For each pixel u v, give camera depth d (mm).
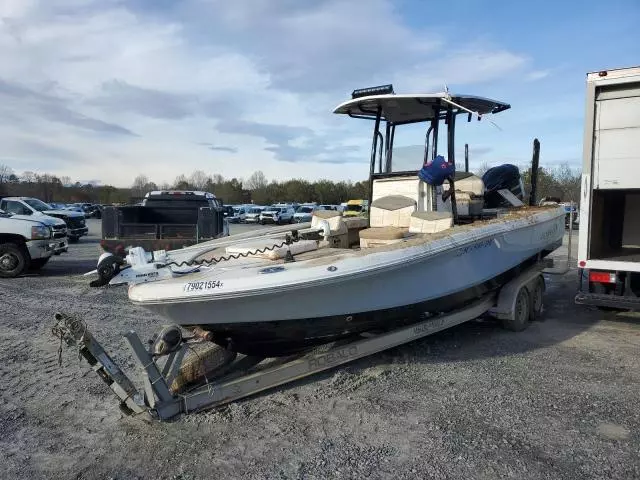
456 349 5758
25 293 9344
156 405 3875
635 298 6316
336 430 3783
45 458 3414
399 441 3604
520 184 9148
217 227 11562
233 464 3326
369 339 4820
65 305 8219
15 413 4105
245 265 4535
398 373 4961
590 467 3242
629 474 3164
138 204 13023
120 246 10719
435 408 4145
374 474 3186
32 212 17203
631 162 6492
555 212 8094
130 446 3574
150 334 6367
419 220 5969
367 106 6582
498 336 6328
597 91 6637
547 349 5758
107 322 7043
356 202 29031
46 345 5926
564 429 3760
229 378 4418
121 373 3873
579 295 6656
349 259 4273
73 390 4578
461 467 3250
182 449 3529
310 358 4551
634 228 8672
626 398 4328
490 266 5844
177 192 13070
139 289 3998
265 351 4566
